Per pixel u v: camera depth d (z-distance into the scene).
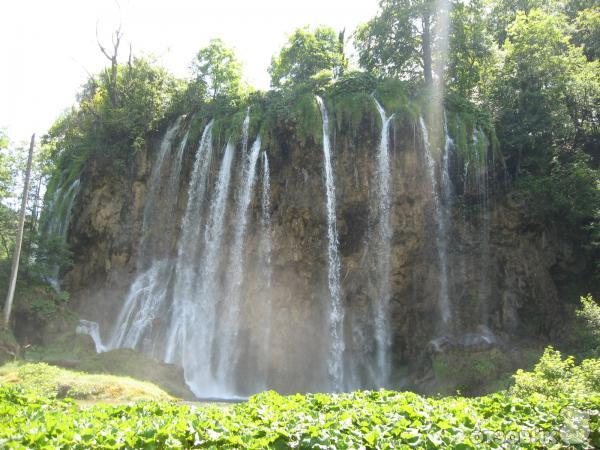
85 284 35.12
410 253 30.91
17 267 26.33
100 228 35.56
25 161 39.75
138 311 33.72
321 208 31.69
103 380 19.17
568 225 31.11
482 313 29.75
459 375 22.81
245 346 31.17
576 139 34.88
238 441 7.23
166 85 40.50
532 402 9.96
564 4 41.84
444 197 31.52
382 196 31.42
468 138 31.84
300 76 43.00
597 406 9.36
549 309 29.78
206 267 33.47
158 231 35.62
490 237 31.06
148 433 7.34
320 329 30.67
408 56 38.41
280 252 31.92
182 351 31.91
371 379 29.23
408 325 30.22
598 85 33.78
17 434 7.23
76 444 7.01
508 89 34.75
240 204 33.50
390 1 37.75
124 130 37.59
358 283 30.97
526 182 31.41
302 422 8.15
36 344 27.23
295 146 32.72
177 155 36.34
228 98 38.56
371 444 7.46
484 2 39.25
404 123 31.80
